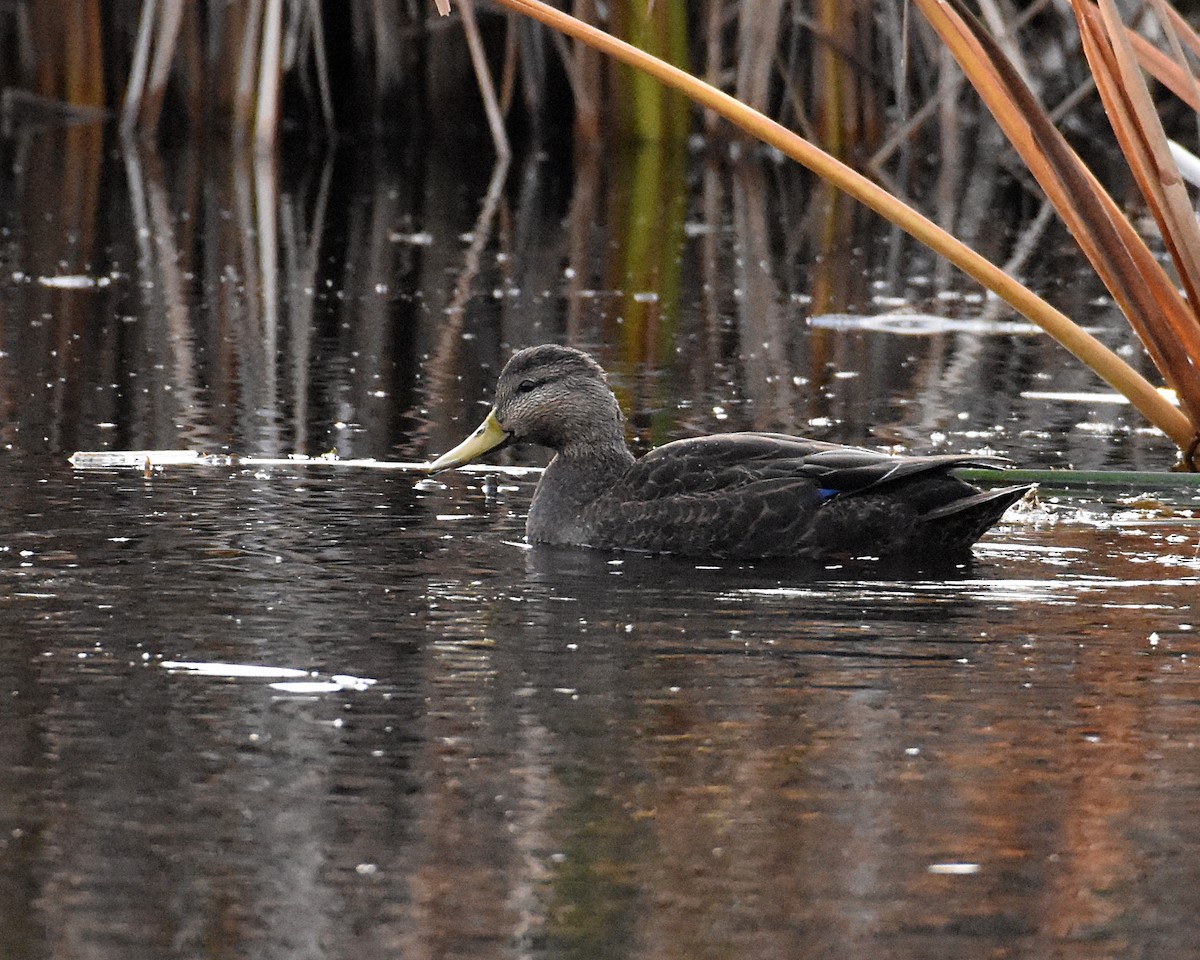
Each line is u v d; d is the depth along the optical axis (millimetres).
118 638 9297
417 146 35375
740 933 6258
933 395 16891
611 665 9031
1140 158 12719
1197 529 12164
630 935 6242
